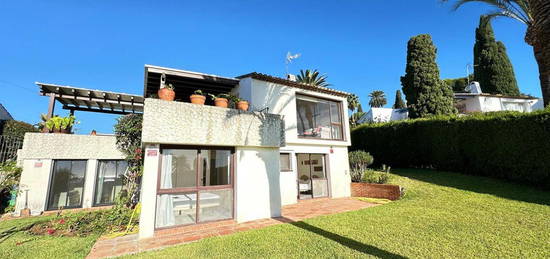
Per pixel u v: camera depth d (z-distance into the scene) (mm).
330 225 6523
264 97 10797
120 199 9031
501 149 10109
